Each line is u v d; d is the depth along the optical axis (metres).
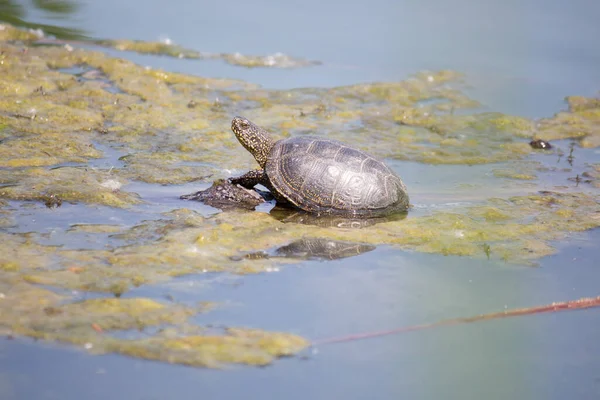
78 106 48.91
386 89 58.66
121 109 49.34
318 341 24.66
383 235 33.88
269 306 26.66
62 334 23.62
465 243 33.69
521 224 36.38
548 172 45.34
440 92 59.50
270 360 23.42
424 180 42.84
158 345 23.53
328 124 50.94
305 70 62.47
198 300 26.70
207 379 22.22
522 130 52.66
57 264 28.33
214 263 29.72
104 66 57.03
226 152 44.59
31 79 51.94
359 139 48.69
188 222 33.38
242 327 25.08
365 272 30.02
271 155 36.97
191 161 42.66
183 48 64.69
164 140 45.38
